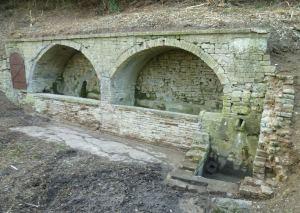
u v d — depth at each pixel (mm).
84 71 12852
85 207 5621
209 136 7996
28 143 8891
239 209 5488
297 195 5270
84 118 10945
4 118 11734
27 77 12805
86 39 10391
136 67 10562
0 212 5449
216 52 7691
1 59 13500
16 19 16641
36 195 5996
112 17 12523
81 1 16203
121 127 9891
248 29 7102
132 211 5504
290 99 6527
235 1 11398
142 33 8867
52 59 12648
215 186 6227
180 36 8219
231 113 7715
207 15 10023
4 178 6652
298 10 9836
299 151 5797
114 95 10219
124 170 7016
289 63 7574
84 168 7090
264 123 6535
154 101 10953
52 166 7172
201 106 9938
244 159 7605
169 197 5992
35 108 12656
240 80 7488
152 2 13758
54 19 15750
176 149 8664
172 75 10383
